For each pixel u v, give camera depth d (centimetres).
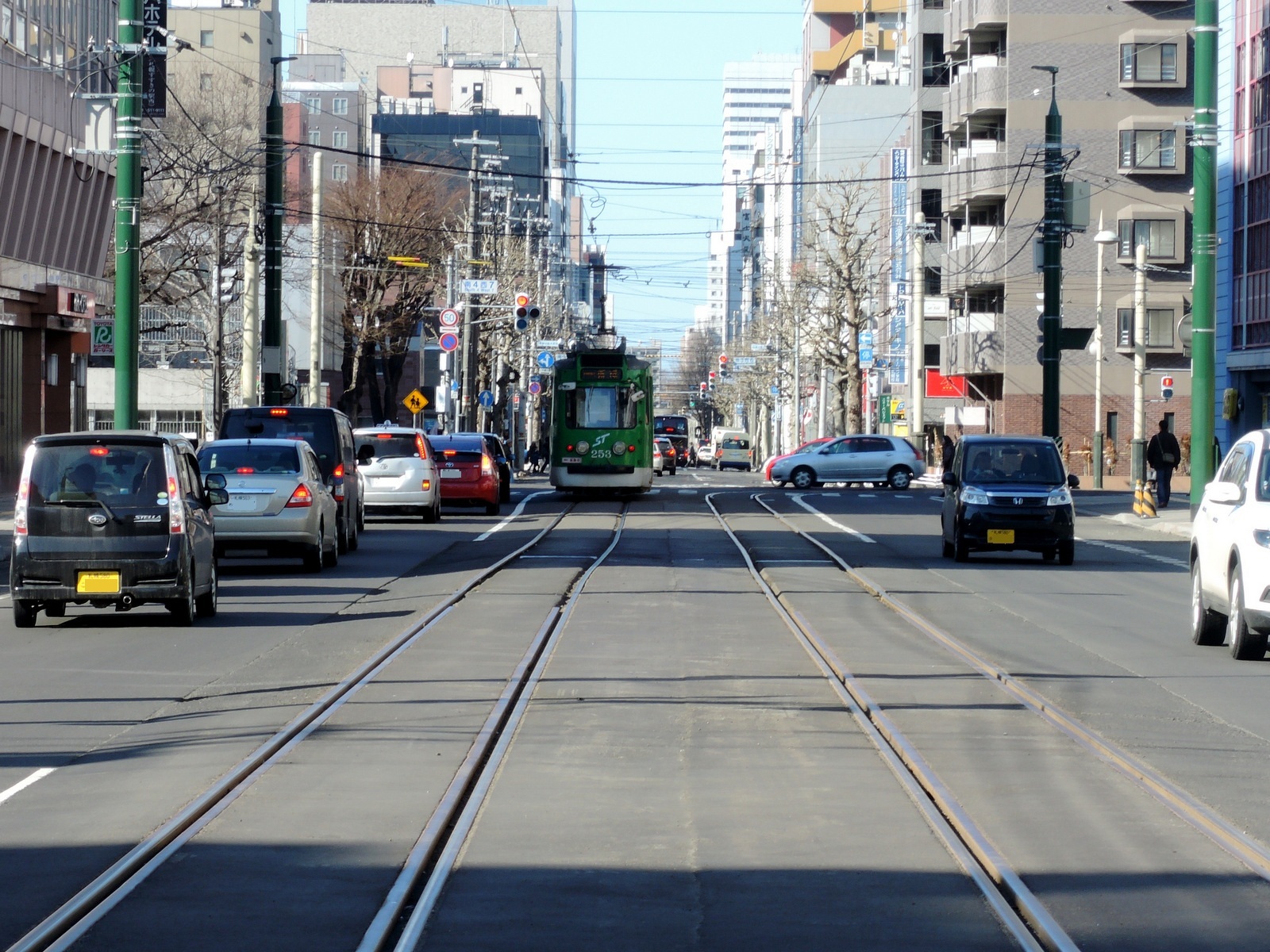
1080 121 8219
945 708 1357
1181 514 4650
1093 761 1130
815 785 1039
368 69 19825
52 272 5191
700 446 16125
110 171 5575
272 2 13412
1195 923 729
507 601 2275
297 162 13738
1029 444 3173
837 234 8850
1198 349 3878
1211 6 3756
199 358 9194
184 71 12169
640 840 887
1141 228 8188
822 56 15225
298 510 2653
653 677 1534
